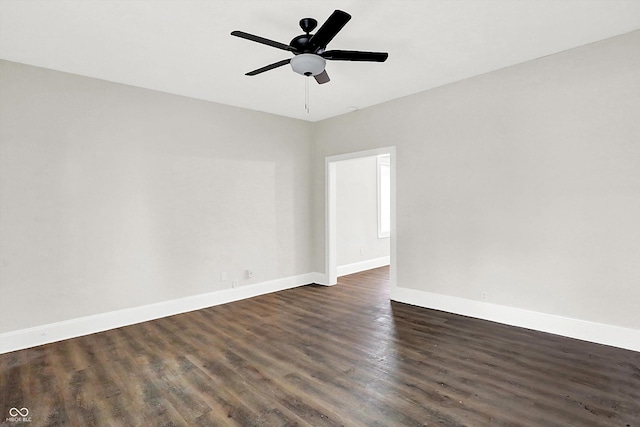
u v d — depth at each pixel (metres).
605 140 3.05
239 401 2.29
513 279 3.62
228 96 4.39
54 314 3.42
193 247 4.39
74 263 3.54
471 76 3.86
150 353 3.07
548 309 3.39
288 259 5.42
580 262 3.20
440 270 4.20
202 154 4.48
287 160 5.40
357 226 6.63
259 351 3.07
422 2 2.45
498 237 3.72
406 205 4.50
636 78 2.90
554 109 3.32
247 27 2.74
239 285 4.82
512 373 2.60
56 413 2.19
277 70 3.59
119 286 3.81
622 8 2.55
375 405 2.21
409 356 2.92
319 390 2.41
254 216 5.00
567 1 2.45
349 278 6.09
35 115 3.34
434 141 4.21
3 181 3.18
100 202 3.70
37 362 2.92
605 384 2.42
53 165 3.43
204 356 2.99
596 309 3.12
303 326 3.71
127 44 2.98
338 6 2.48
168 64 3.40
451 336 3.35
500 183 3.69
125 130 3.87
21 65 3.29
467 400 2.25
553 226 3.35
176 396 2.36
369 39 2.99
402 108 4.51
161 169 4.13
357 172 6.64
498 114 3.68
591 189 3.13
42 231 3.37
